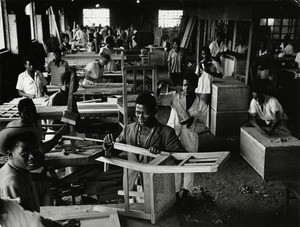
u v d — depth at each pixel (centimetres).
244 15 806
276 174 550
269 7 766
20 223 212
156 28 2862
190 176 409
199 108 434
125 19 3080
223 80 865
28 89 816
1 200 206
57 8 2586
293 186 477
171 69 1340
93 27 2853
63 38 2111
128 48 2355
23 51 1345
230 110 804
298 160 545
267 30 1198
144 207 331
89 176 522
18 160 269
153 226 311
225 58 1181
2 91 1098
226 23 1903
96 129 711
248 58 802
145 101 331
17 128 289
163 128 351
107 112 657
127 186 319
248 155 615
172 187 340
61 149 532
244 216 497
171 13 3070
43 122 692
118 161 312
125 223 314
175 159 328
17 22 1273
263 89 651
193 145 438
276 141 563
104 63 1012
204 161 306
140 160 358
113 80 1086
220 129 814
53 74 937
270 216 500
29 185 282
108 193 517
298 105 915
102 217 312
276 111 625
